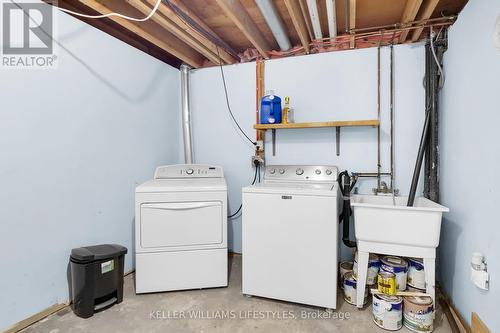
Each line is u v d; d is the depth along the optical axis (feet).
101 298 5.89
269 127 7.51
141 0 5.70
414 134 7.08
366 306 5.95
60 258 5.65
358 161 7.57
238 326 5.25
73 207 5.90
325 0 6.09
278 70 8.32
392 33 7.04
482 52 4.48
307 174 7.38
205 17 7.20
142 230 6.31
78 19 6.16
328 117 7.84
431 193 6.42
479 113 4.58
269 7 5.92
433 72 6.36
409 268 5.80
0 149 4.68
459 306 5.32
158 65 8.50
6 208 4.76
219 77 9.05
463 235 5.17
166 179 7.66
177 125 9.43
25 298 5.05
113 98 6.89
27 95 5.06
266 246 6.06
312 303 5.77
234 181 9.00
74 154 5.92
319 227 5.69
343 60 7.65
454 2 6.20
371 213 5.51
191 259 6.54
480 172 4.53
